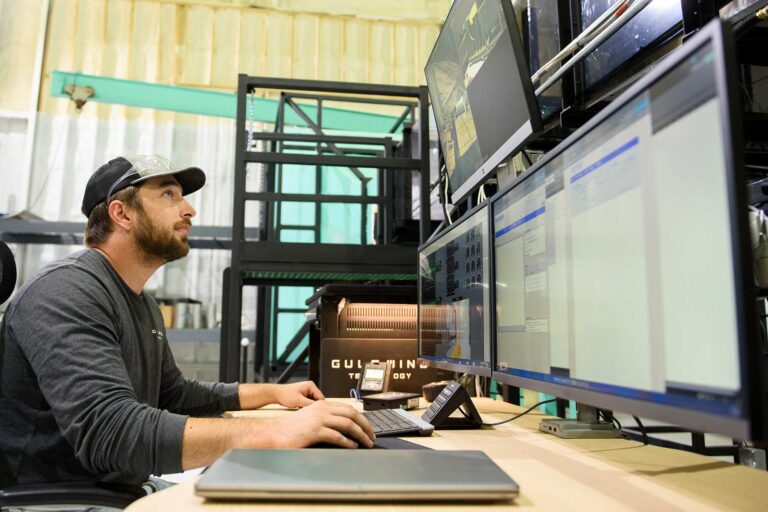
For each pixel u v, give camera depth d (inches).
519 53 51.8
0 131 188.7
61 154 190.4
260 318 169.9
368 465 25.8
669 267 24.2
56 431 41.6
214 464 25.9
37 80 191.8
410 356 76.0
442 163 91.4
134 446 34.5
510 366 44.6
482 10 58.2
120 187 52.2
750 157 59.7
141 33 201.8
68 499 36.8
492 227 49.0
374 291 77.3
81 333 39.9
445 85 75.4
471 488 22.8
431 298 69.2
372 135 158.9
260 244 98.3
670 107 24.1
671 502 23.9
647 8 52.9
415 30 221.5
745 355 18.8
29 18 195.0
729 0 44.4
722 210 20.6
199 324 184.4
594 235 31.4
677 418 23.3
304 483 22.8
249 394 59.1
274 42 211.2
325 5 216.2
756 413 18.6
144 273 54.3
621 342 28.3
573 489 26.0
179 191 55.4
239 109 100.2
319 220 158.9
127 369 46.6
